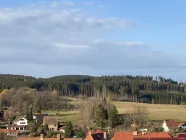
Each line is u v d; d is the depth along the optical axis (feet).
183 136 294.87
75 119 629.51
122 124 561.43
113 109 572.51
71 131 464.65
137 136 295.89
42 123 604.08
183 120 632.79
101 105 589.32
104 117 570.05
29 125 572.51
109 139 383.04
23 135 489.67
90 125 563.48
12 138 310.04
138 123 567.59
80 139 326.44
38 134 489.67
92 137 348.18
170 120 583.99
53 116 620.90
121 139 304.09
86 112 596.70
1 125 610.65
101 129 519.19
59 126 573.74
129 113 620.90
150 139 265.13
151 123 583.17
